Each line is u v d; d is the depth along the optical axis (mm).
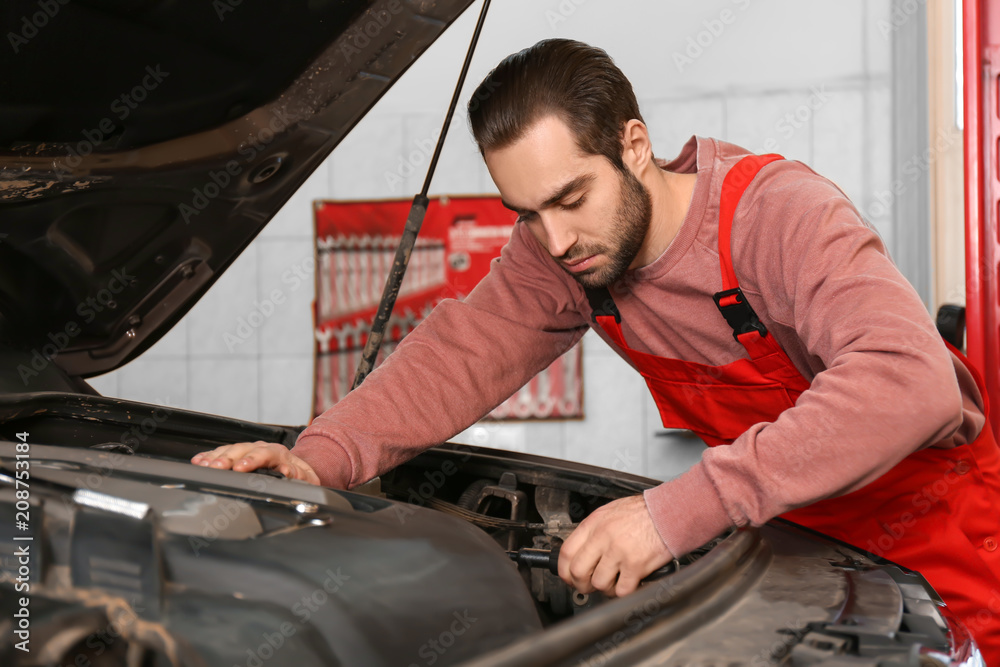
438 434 810
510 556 625
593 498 814
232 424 819
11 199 750
